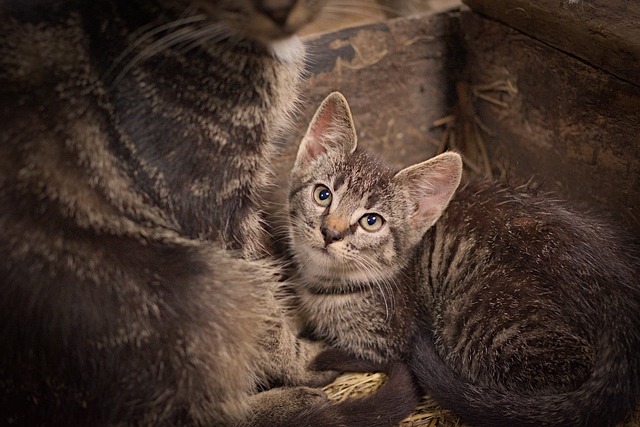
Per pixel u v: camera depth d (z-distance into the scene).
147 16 0.49
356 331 0.57
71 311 0.46
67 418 0.47
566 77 0.60
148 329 0.47
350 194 0.56
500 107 0.66
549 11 0.58
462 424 0.54
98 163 0.48
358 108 0.68
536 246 0.54
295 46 0.53
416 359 0.55
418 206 0.57
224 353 0.49
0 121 0.46
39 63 0.47
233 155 0.50
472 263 0.55
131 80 0.48
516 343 0.53
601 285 0.53
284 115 0.53
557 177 0.63
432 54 0.68
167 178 0.49
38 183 0.46
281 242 0.59
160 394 0.48
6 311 0.45
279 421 0.52
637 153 0.56
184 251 0.49
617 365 0.51
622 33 0.54
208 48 0.49
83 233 0.47
